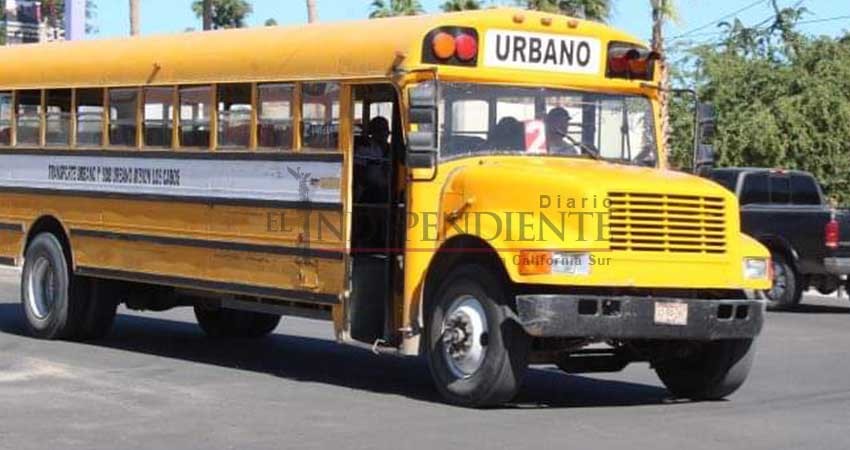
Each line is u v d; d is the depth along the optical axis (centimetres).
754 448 899
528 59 1127
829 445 917
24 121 1502
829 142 3019
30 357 1318
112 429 950
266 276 1191
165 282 1308
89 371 1235
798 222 2111
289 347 1467
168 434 932
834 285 2156
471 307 1041
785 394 1173
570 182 999
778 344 1611
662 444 905
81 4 2895
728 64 3152
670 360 1128
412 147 1030
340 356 1393
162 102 1312
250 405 1054
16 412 1014
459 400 1048
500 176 1027
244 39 1245
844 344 1617
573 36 1150
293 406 1051
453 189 1060
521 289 1016
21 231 1499
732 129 3044
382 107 1148
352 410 1033
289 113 1171
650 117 1193
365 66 1098
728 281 1047
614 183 1008
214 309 1505
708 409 1076
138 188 1337
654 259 1016
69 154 1429
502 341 1017
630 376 1292
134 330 1605
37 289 1483
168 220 1301
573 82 1148
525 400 1110
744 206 2183
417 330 1079
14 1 3362
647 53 1183
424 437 921
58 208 1445
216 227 1244
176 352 1397
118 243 1365
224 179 1234
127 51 1373
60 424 967
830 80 3061
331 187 1124
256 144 1203
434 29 1079
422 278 1073
